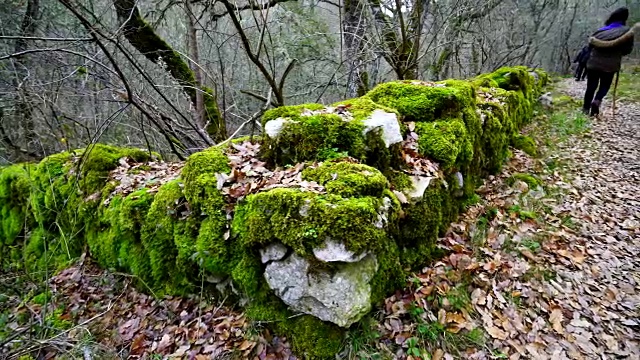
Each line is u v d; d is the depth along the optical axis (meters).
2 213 4.49
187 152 5.71
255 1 4.90
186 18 6.43
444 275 2.89
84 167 3.81
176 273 2.91
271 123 2.98
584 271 3.18
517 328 2.62
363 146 2.82
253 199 2.38
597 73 7.13
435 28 7.46
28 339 2.50
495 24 12.02
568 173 4.96
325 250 2.09
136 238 3.16
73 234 3.68
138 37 5.59
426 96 3.56
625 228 3.81
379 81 7.81
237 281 2.49
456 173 3.57
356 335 2.32
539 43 13.39
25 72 5.74
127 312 2.98
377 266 2.34
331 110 3.15
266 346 2.37
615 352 2.49
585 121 7.11
